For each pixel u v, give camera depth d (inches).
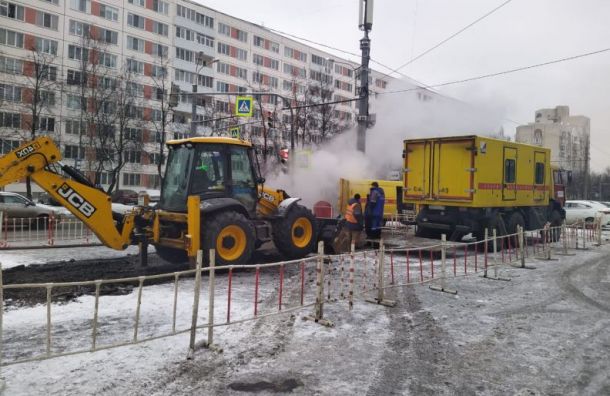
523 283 352.5
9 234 538.6
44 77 1509.6
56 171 324.2
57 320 226.8
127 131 1612.9
